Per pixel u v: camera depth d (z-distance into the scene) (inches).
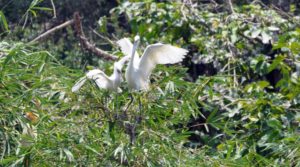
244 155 473.1
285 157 441.4
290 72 567.2
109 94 398.3
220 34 578.2
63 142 385.4
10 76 406.6
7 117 396.2
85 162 391.5
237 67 573.0
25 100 399.5
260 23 576.1
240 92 534.3
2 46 420.8
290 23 593.6
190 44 598.2
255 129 503.8
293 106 518.9
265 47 598.9
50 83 403.2
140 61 400.2
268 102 509.4
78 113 401.1
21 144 390.3
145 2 597.6
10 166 380.8
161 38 586.9
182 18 589.0
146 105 408.2
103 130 396.8
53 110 404.5
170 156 396.5
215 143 526.6
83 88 400.2
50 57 414.3
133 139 399.5
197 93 436.8
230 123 477.1
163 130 409.7
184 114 422.0
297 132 479.2
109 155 391.5
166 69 430.9
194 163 400.2
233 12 586.6
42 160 387.9
